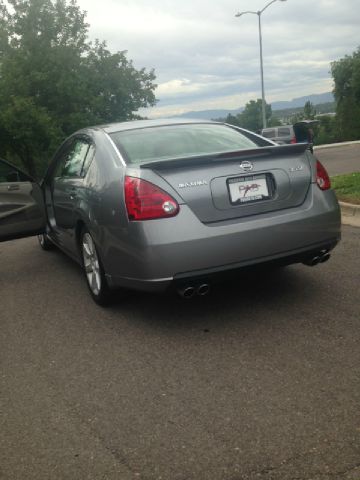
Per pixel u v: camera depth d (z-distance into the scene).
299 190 4.04
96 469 2.44
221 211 3.78
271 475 2.29
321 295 4.43
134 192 3.72
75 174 5.08
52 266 6.42
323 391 2.92
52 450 2.62
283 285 4.77
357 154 21.56
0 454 2.62
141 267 3.72
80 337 4.07
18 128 28.22
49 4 34.34
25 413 3.00
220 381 3.16
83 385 3.28
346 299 4.28
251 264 3.81
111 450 2.58
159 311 4.45
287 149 4.05
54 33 34.12
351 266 5.15
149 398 3.04
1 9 34.00
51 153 29.91
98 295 4.61
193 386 3.13
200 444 2.55
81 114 33.19
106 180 4.14
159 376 3.30
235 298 4.55
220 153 3.77
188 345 3.72
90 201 4.34
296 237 3.94
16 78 30.83
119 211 3.83
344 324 3.80
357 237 6.33
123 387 3.21
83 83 34.22
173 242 3.62
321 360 3.29
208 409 2.86
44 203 6.18
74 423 2.85
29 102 28.53
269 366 3.28
